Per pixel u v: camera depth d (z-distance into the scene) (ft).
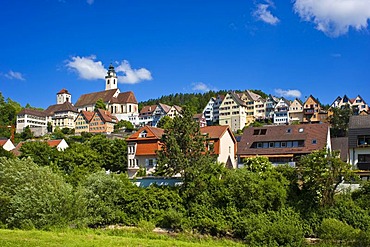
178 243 93.09
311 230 119.34
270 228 109.60
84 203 126.21
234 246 103.65
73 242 80.07
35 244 75.82
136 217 137.80
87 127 580.71
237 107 555.28
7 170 124.67
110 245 79.71
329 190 126.62
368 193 126.62
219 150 201.16
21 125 628.28
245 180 132.46
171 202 139.33
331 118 428.97
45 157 236.22
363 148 181.37
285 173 137.59
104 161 249.75
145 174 202.49
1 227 108.78
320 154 130.00
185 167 141.49
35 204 112.06
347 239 107.24
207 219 127.03
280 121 533.14
